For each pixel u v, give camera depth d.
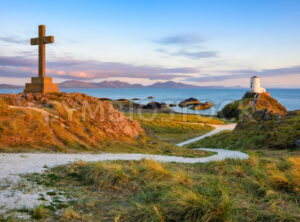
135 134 26.59
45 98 23.25
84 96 27.17
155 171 9.80
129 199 7.81
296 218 5.89
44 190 8.14
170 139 45.09
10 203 6.66
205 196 6.73
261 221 5.82
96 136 21.28
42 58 23.83
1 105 18.56
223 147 34.59
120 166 10.80
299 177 8.47
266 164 11.86
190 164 13.70
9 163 11.30
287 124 33.53
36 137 17.00
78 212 6.54
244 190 8.19
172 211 6.42
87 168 10.80
